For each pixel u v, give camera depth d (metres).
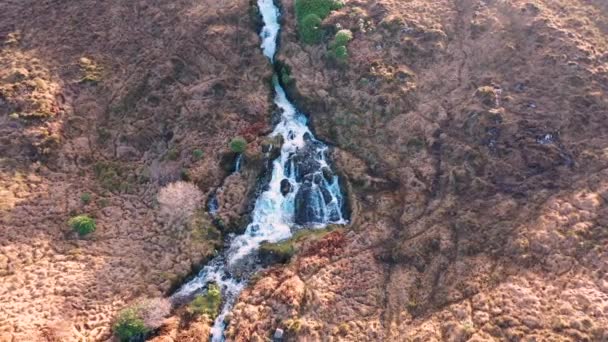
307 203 30.73
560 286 24.41
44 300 25.52
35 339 23.61
